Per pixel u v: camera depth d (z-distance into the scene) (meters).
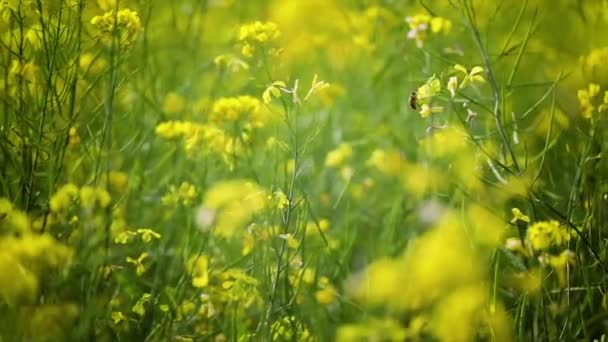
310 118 5.82
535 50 5.68
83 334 3.88
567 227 4.11
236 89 5.61
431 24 5.03
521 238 4.16
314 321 4.42
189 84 5.82
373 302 4.45
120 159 4.94
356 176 5.59
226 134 4.81
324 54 6.56
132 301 4.31
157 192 5.08
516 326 4.19
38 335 3.79
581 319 4.07
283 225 4.33
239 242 4.75
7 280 3.59
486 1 5.79
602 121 4.63
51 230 4.18
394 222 5.04
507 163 4.58
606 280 4.24
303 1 6.61
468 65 5.30
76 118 4.30
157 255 4.59
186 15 6.61
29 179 4.17
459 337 4.05
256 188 4.45
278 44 6.14
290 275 4.42
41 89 4.39
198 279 4.16
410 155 5.73
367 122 6.08
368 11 6.27
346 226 4.94
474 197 4.66
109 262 4.27
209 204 4.51
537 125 5.23
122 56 4.69
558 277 4.20
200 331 4.35
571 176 4.86
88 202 4.07
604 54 4.85
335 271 4.75
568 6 5.74
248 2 6.97
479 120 5.15
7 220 4.02
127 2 4.86
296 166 4.28
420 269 4.28
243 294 4.13
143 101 5.29
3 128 4.23
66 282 4.04
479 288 4.15
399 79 6.18
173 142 5.02
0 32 4.53
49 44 4.36
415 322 4.23
